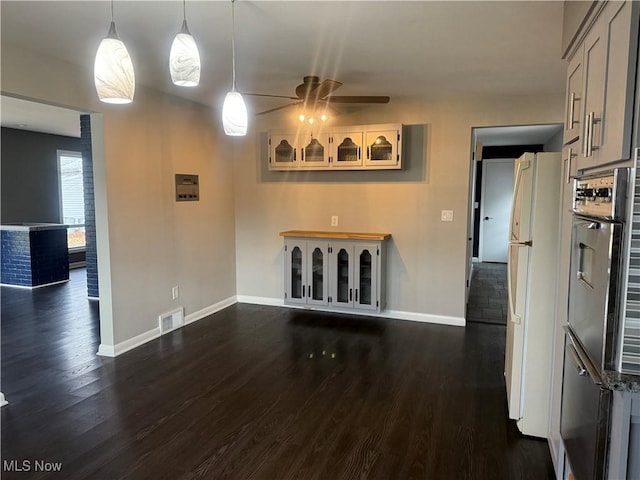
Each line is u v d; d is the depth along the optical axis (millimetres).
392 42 2750
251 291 5363
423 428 2555
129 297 3783
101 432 2504
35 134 7391
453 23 2447
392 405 2826
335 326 4453
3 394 2867
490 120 4273
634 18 1227
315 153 4645
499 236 8586
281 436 2473
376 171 4691
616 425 1354
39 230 6312
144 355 3666
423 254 4598
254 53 2951
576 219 1805
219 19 2391
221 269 5090
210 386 3094
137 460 2248
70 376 3248
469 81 3682
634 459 1332
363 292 4598
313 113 3629
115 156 3562
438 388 3070
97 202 3523
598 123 1538
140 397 2928
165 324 4223
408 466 2209
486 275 7320
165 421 2625
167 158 4156
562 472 2004
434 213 4520
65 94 3115
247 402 2865
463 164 4379
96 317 4766
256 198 5207
